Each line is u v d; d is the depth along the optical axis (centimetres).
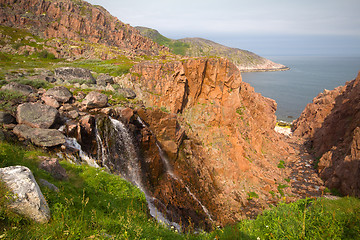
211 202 3181
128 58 7275
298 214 1029
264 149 4631
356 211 932
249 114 4531
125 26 10956
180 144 3622
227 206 3145
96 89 3831
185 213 2816
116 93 3912
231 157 3778
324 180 3722
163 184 3142
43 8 9438
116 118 3109
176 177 3325
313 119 5822
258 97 6062
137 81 4334
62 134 2236
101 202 1179
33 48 7038
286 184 3672
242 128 4259
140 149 3172
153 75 4266
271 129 5606
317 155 4669
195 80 4200
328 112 5425
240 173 3638
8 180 683
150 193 2875
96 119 2767
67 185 1214
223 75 4222
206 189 3338
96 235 689
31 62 6031
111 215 1030
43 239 592
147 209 1491
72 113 2741
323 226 871
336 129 4334
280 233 912
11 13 8712
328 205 1084
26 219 660
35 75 3981
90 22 9131
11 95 2705
